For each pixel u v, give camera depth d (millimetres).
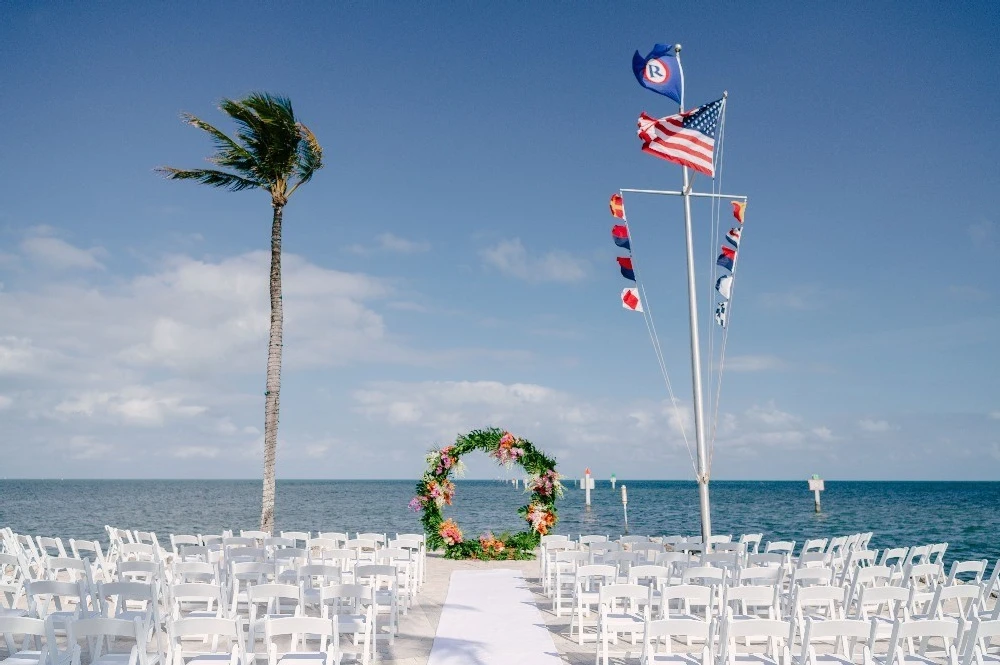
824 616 9430
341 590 7711
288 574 10562
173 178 18422
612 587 8203
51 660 5863
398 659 8789
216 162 18438
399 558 12164
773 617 8805
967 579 17438
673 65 16156
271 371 18188
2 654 8695
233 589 9422
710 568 9016
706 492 14891
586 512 55312
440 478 19031
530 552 18797
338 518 45625
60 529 34031
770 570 8914
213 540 12797
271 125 18078
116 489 154000
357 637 8750
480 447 19078
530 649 9273
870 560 10977
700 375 15414
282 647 9312
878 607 11133
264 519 17406
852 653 8180
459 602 12477
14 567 12797
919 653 8469
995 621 6125
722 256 15750
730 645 6719
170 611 8766
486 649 9266
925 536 30984
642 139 15328
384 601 9805
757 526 39281
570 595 12906
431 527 18828
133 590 7355
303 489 150000
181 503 72562
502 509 61219
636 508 63562
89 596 9141
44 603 8953
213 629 6258
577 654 9039
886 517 47062
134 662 5938
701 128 15320
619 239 15578
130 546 10953
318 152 18953
